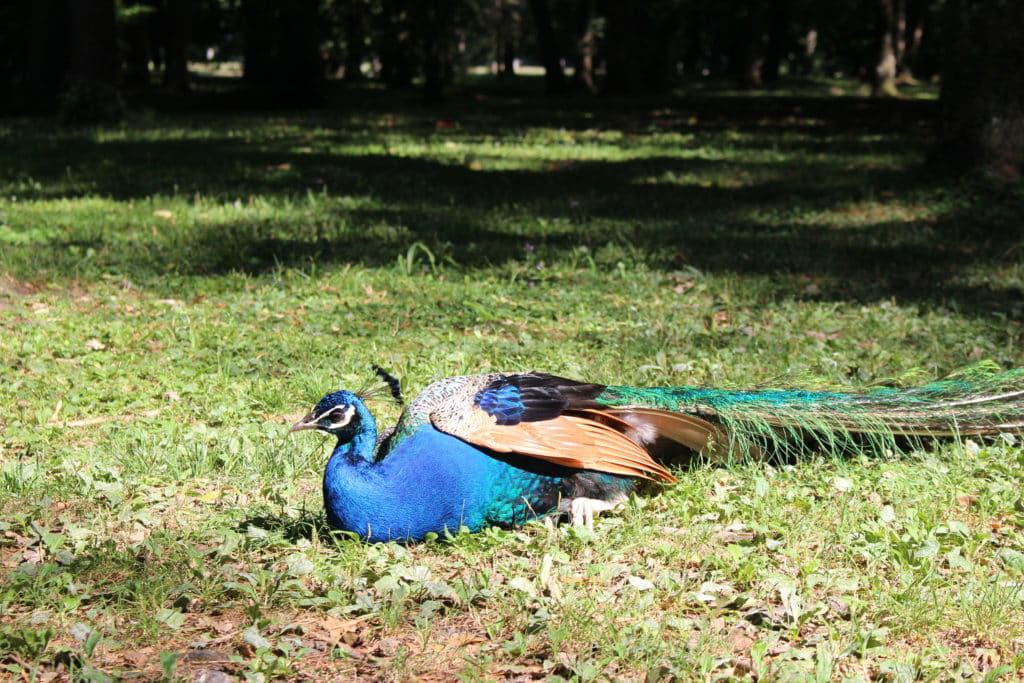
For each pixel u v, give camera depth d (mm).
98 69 29188
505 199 16234
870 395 6199
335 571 4840
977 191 15836
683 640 4297
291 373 7953
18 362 8172
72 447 6527
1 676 4078
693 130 28766
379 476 4902
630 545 5059
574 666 4078
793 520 5309
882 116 34219
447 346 8656
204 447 6270
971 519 5449
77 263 11234
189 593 4656
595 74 68250
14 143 22984
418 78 62406
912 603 4512
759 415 5863
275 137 25172
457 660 4215
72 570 4840
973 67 16344
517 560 4895
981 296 10570
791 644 4297
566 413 5289
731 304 10188
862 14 59250
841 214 15289
